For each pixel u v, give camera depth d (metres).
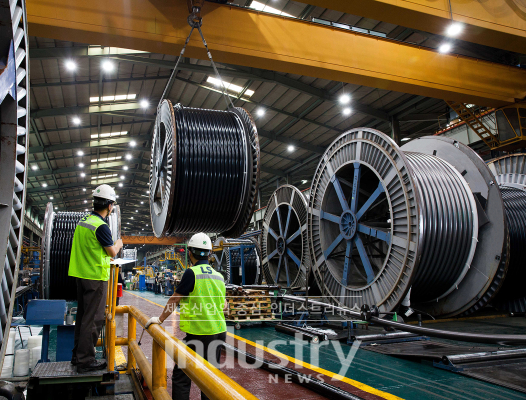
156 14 9.37
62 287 9.22
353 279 9.86
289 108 20.98
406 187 7.54
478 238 8.41
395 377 4.58
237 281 19.06
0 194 1.79
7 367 4.43
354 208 9.05
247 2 14.25
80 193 39.25
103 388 3.26
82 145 25.59
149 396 3.82
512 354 5.25
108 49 15.51
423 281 8.09
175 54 9.85
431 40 15.12
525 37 10.47
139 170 35.84
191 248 3.62
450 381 4.40
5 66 1.58
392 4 9.26
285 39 10.44
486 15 10.12
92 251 3.27
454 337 5.23
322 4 9.23
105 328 4.32
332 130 23.14
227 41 9.86
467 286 8.45
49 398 3.20
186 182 6.30
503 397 3.84
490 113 14.95
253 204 6.55
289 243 13.85
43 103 19.45
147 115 23.94
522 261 9.50
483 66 12.42
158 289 27.30
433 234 7.73
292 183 30.61
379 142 8.42
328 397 3.98
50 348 6.73
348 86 18.05
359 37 11.23
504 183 11.40
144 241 44.59
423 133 23.45
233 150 6.65
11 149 1.80
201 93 20.97
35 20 8.42
